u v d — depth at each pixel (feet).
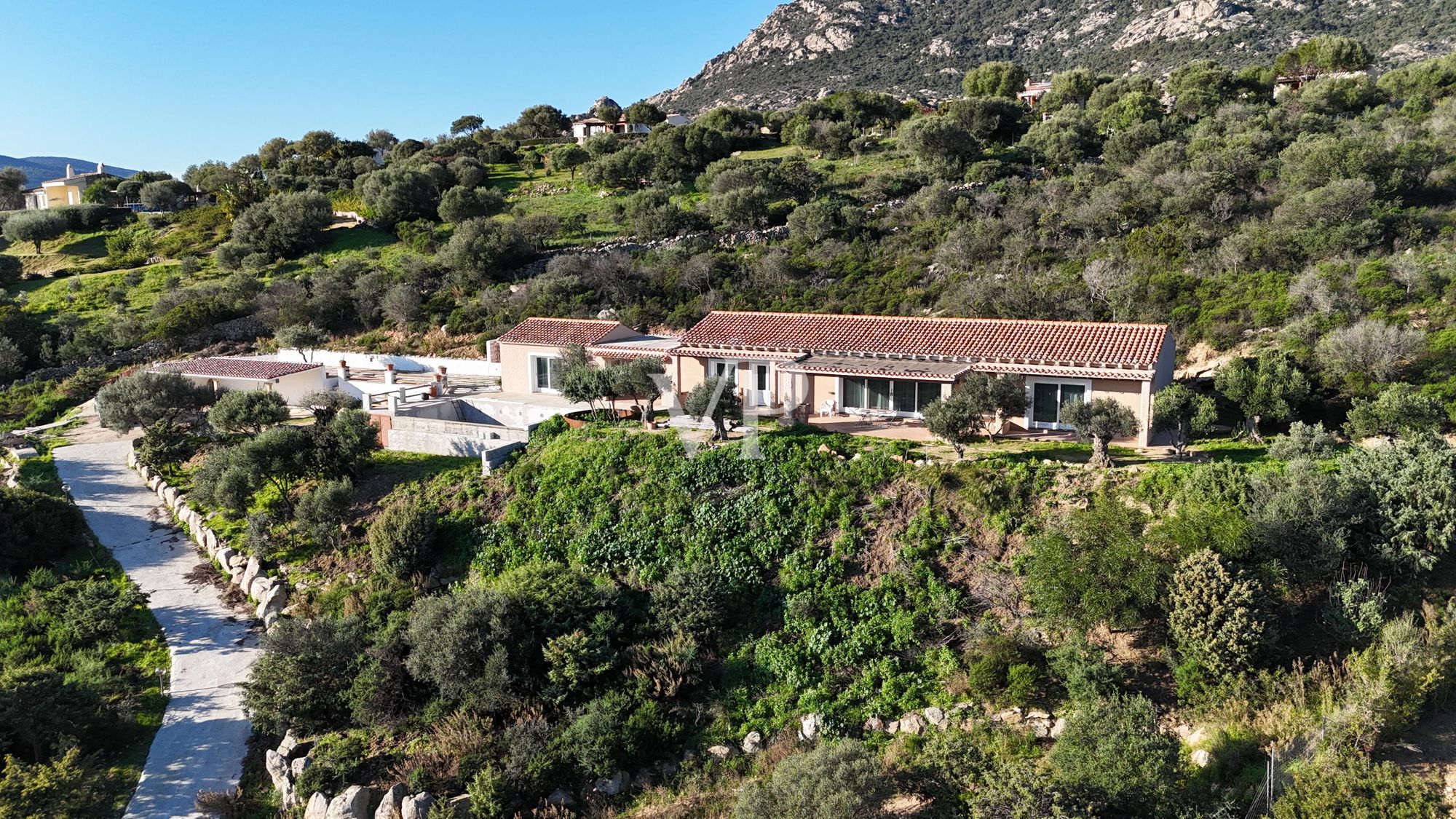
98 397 134.31
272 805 62.64
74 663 77.97
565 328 132.05
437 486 95.25
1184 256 149.89
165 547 98.12
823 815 46.98
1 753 63.36
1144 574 60.23
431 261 208.33
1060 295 142.61
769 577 75.05
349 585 84.79
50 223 282.56
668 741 61.87
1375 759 49.67
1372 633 57.26
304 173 325.83
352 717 68.33
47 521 98.12
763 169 234.17
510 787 57.41
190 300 193.77
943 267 167.73
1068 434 92.48
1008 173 222.28
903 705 62.39
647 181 270.67
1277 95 262.26
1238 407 98.89
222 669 77.77
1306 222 150.00
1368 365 99.40
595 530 82.69
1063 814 44.91
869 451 83.41
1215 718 55.21
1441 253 131.13
